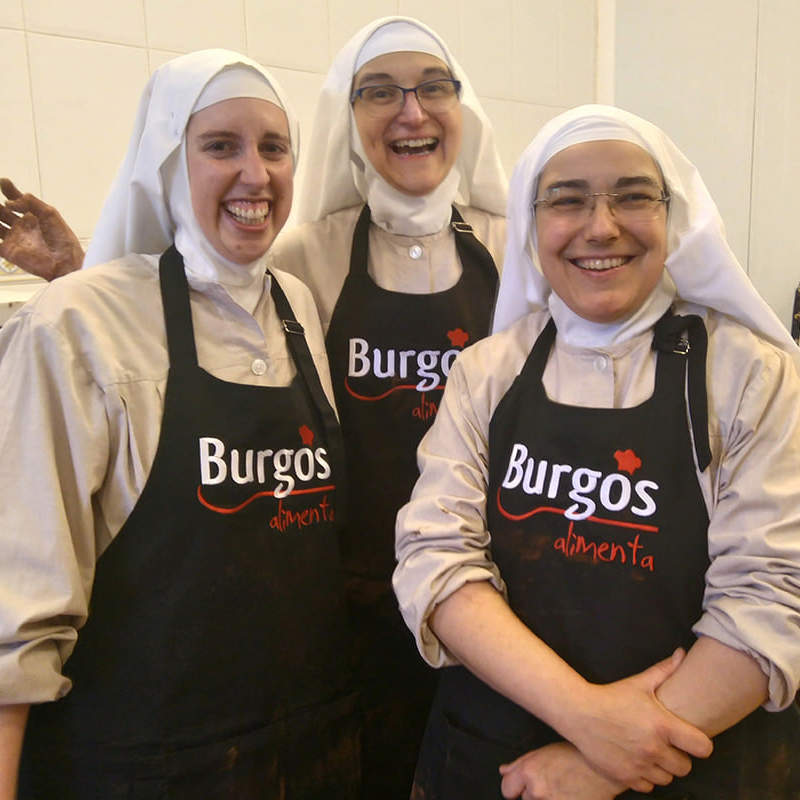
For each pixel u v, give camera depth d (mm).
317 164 1474
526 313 1165
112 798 1008
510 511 1029
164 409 1030
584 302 996
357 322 1376
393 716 1400
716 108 2736
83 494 986
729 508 910
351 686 1229
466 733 1041
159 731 1015
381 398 1361
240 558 1053
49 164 1729
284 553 1101
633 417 976
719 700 870
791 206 2850
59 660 959
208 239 1092
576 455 994
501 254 1495
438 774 1075
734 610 874
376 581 1369
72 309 1004
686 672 892
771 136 2785
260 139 1081
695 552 934
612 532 954
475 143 1479
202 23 1902
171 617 1015
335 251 1447
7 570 932
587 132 984
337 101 1410
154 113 1091
